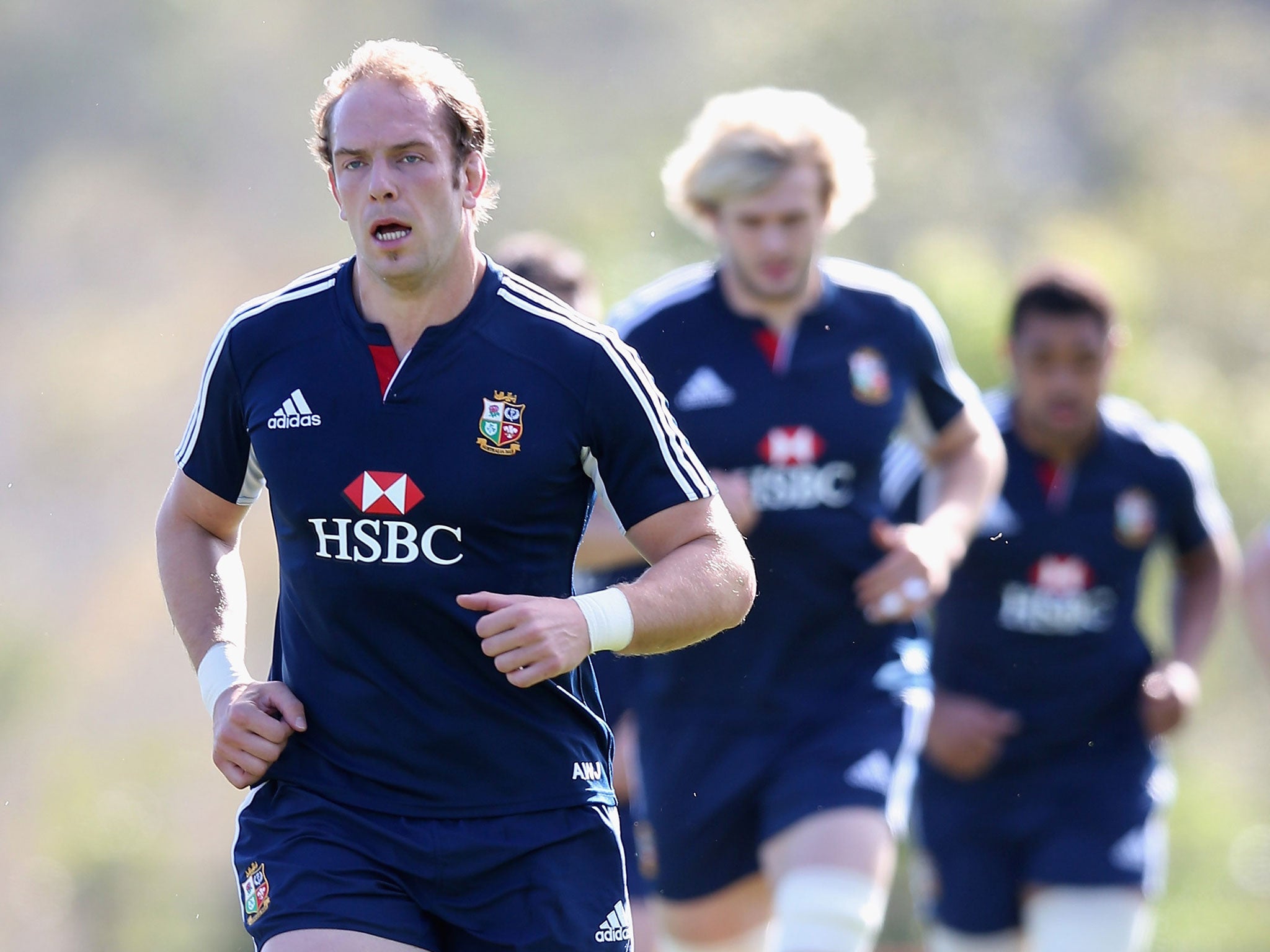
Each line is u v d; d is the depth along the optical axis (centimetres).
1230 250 8381
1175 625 2225
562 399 1143
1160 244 8406
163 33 8681
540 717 1172
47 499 7825
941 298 5338
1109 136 8894
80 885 6075
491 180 1207
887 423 1770
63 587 7556
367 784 1161
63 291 8306
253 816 1195
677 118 8312
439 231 1119
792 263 1709
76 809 6431
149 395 8100
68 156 8519
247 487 1233
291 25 8744
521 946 1153
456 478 1125
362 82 1130
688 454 1186
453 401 1131
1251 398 7494
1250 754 5962
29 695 6975
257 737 1159
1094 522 2075
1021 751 2077
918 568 1717
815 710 1723
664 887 1831
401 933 1139
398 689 1150
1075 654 2073
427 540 1130
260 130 8631
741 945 1850
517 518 1140
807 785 1667
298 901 1138
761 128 1712
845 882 1598
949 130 8356
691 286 1786
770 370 1738
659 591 1153
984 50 8581
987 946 2127
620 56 8644
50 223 8444
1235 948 4916
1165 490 2106
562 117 8369
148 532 7750
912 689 1734
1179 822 5278
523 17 8738
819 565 1723
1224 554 2200
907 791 1719
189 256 8388
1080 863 2038
